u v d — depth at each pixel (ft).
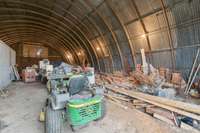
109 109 13.80
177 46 18.22
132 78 23.40
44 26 48.96
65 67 22.65
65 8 31.60
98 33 33.73
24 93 20.70
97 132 9.33
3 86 24.56
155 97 13.51
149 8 19.15
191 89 16.25
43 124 10.44
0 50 22.86
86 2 26.08
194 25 15.83
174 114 11.13
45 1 29.73
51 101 9.35
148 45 22.39
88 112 9.64
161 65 20.95
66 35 50.29
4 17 38.55
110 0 22.31
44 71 30.17
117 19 25.02
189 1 15.03
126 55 27.96
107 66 35.99
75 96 10.04
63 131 9.45
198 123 9.96
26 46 66.49
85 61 50.26
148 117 11.88
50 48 74.69
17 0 29.58
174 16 17.22
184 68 17.80
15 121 10.91
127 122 10.85
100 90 11.39
